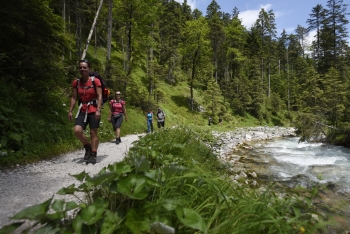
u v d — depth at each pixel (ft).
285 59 241.55
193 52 120.47
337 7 138.82
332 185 19.58
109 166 5.91
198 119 107.14
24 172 11.20
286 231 5.23
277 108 149.07
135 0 65.82
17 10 19.25
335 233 10.16
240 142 54.90
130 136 34.60
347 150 42.39
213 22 160.97
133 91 65.51
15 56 19.31
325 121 53.83
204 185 7.47
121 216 4.81
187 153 16.30
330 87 78.79
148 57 132.77
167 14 158.61
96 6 92.94
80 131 13.23
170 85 129.59
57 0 83.51
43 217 4.26
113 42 138.82
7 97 16.25
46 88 21.04
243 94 138.62
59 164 13.33
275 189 16.84
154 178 6.08
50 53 22.45
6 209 6.91
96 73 13.82
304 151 41.32
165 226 3.87
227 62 170.40
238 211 6.23
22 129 14.67
